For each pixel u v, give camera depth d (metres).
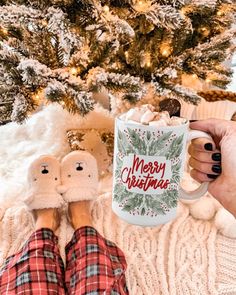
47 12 0.46
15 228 0.51
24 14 0.45
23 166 0.62
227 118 0.66
